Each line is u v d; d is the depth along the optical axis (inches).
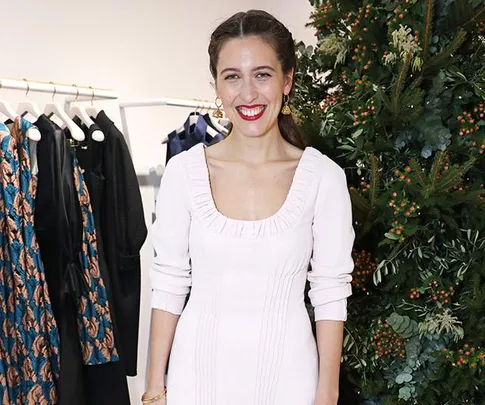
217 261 50.3
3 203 66.3
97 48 90.0
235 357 49.9
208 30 103.9
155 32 97.0
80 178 73.5
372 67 57.2
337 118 59.0
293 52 53.4
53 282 71.7
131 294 80.5
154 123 98.7
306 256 51.7
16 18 81.0
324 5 62.4
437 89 53.9
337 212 52.1
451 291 56.6
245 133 51.5
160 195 54.2
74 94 76.4
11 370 67.4
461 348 57.2
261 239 49.8
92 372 78.6
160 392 54.8
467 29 54.9
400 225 53.8
